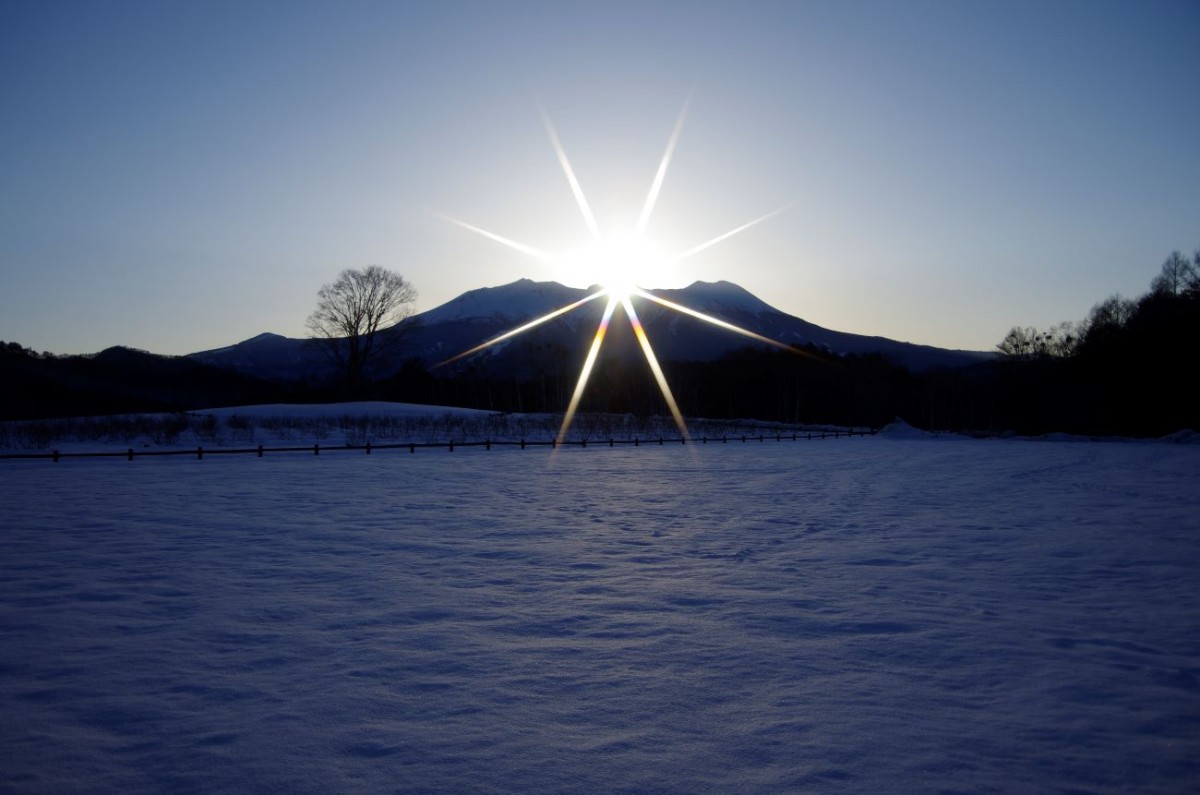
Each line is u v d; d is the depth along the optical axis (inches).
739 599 368.2
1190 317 2797.7
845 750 202.8
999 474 1132.5
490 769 192.1
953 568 444.1
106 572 419.5
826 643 297.3
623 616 336.5
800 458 1502.2
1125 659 277.6
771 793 180.5
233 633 307.4
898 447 1973.4
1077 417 2999.5
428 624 322.0
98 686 248.2
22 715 224.7
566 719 223.5
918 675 261.0
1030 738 210.2
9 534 542.3
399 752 201.3
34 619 326.0
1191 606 355.3
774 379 4227.4
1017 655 282.0
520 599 366.6
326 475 1027.3
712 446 1942.7
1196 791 181.8
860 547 514.3
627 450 1713.8
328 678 256.7
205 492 812.6
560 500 778.2
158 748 203.2
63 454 1237.1
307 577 411.5
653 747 205.0
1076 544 525.7
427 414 2699.3
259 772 189.9
